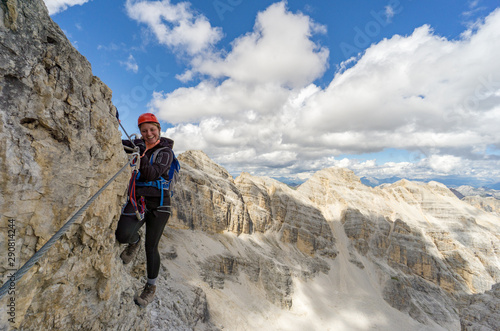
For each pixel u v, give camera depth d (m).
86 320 5.68
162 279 41.84
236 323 54.81
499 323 52.44
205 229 84.00
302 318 76.69
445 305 102.88
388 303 97.56
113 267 6.39
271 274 85.56
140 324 8.83
